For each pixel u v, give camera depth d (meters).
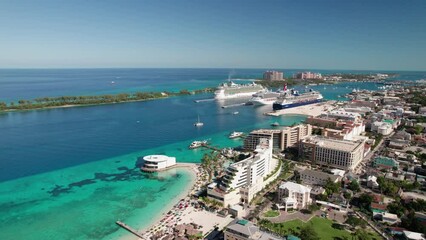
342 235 177.12
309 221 192.62
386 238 175.88
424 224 187.00
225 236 161.50
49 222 192.75
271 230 179.00
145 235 177.38
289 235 165.62
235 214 199.75
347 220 189.75
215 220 195.38
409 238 170.62
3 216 199.38
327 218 197.25
